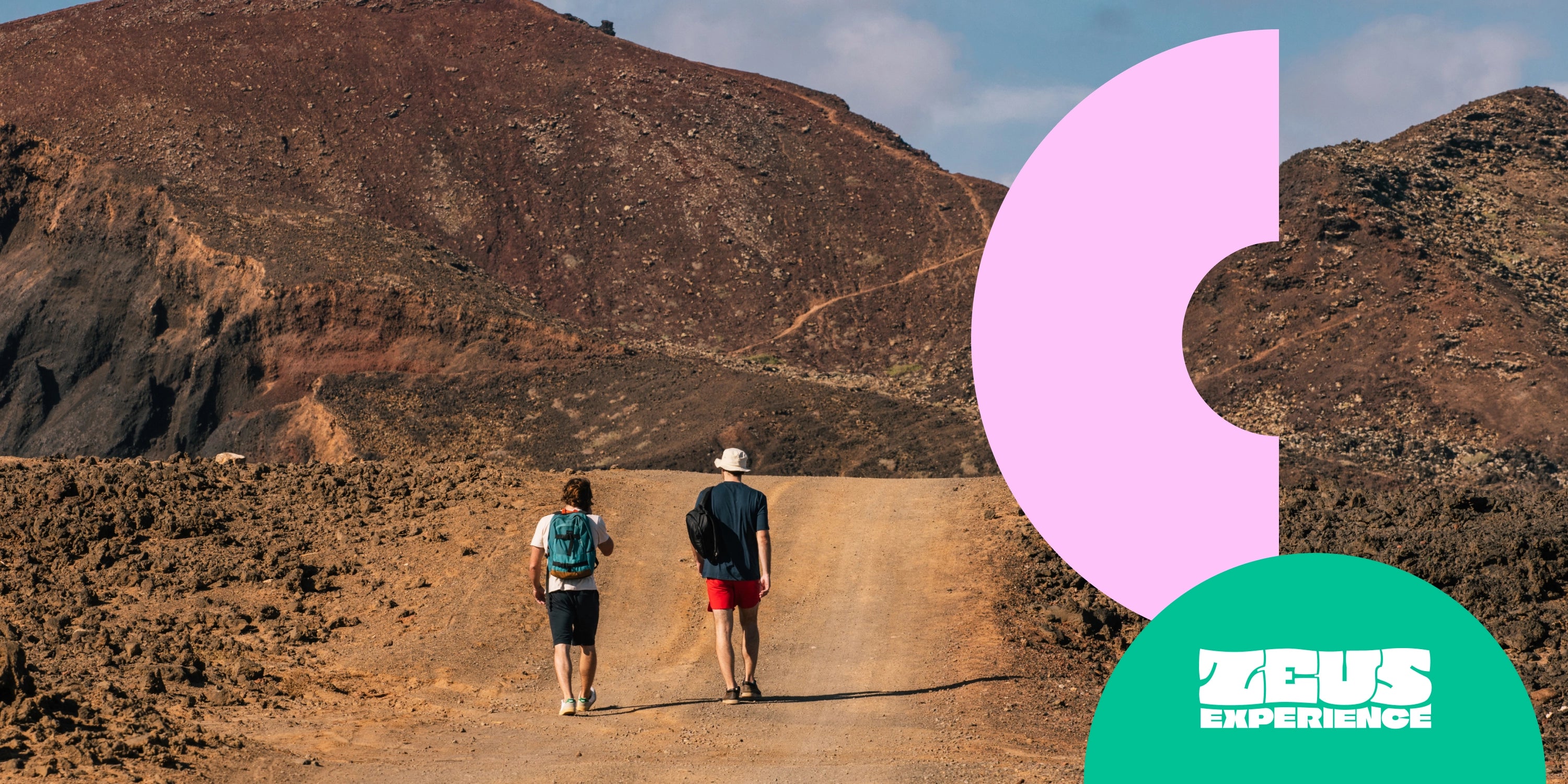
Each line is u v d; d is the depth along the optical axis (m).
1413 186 84.31
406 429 59.16
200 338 67.88
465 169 103.25
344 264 69.94
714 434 53.06
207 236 71.25
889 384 75.12
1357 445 56.47
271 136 101.94
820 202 103.44
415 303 67.06
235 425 62.78
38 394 69.00
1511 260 77.00
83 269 73.75
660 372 63.16
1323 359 68.69
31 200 79.81
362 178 100.06
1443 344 65.81
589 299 91.62
